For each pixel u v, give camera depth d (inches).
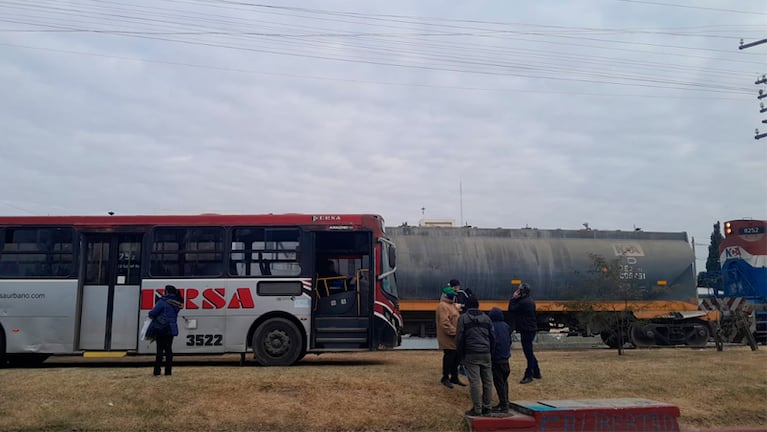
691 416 426.6
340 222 566.3
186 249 558.6
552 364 548.1
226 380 447.5
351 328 556.7
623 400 433.4
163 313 467.2
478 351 401.7
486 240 858.8
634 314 807.1
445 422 399.5
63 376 469.7
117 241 562.3
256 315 548.4
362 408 409.1
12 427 372.8
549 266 846.5
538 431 390.0
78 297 549.6
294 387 438.0
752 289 860.6
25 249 557.3
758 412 439.2
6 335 543.8
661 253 873.5
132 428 377.1
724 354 655.1
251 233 561.9
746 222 887.7
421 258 828.0
